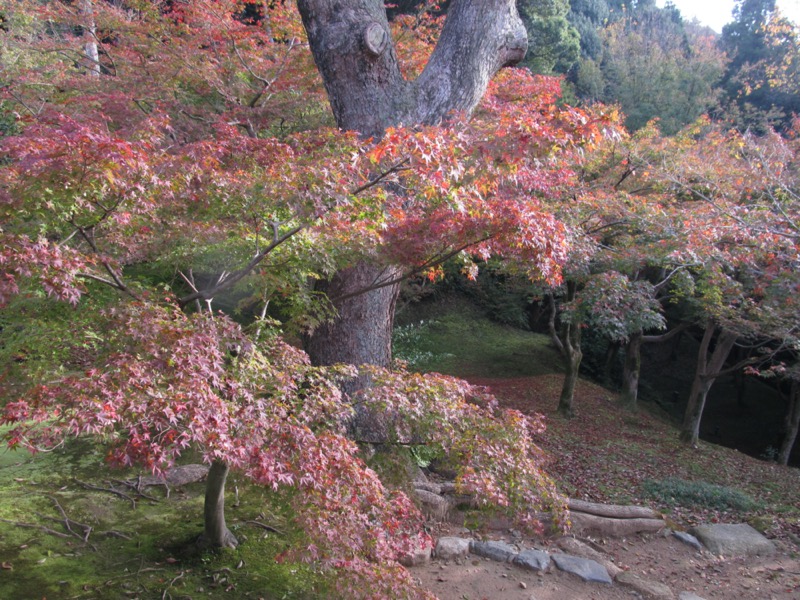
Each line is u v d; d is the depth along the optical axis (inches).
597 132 138.9
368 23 247.0
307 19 257.0
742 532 243.1
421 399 152.3
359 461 129.6
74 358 124.7
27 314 123.6
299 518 118.9
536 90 346.0
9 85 315.6
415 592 120.8
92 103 271.7
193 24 350.0
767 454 570.9
